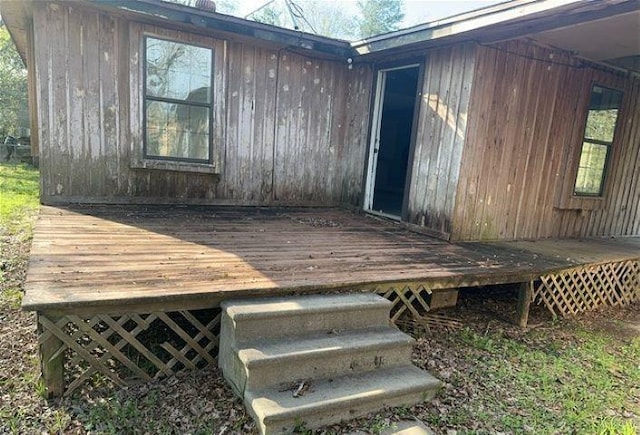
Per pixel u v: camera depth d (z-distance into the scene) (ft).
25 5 14.84
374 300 9.21
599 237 20.86
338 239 14.40
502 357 10.70
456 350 10.78
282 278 9.45
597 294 15.52
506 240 17.16
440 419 7.82
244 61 18.28
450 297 13.62
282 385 7.54
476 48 14.39
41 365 7.41
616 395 9.31
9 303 11.25
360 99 20.52
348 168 21.40
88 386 8.02
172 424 7.07
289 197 20.65
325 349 7.82
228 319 8.05
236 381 7.77
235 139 18.69
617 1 10.03
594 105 18.48
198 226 14.47
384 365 8.61
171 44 16.49
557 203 18.40
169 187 17.71
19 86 57.57
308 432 7.04
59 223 13.14
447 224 15.65
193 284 8.55
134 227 13.44
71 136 15.79
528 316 14.30
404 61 17.84
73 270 8.88
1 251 15.17
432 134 16.29
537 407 8.57
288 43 17.87
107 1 14.51
